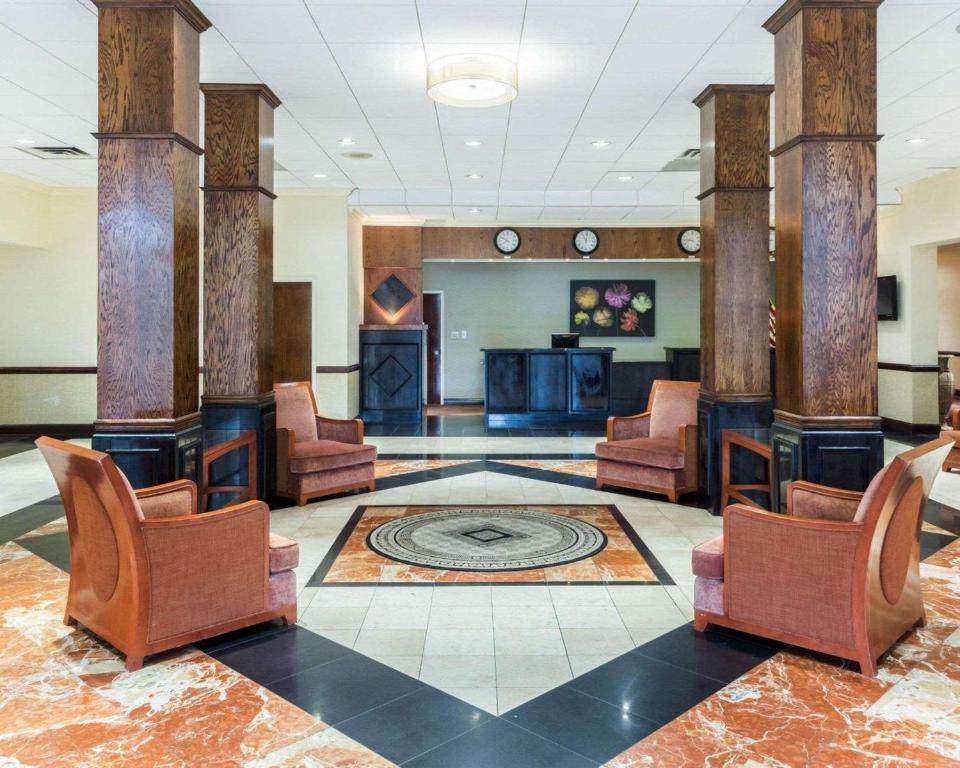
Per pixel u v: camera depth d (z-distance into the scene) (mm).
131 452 3811
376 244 11727
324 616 3543
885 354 10305
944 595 3803
